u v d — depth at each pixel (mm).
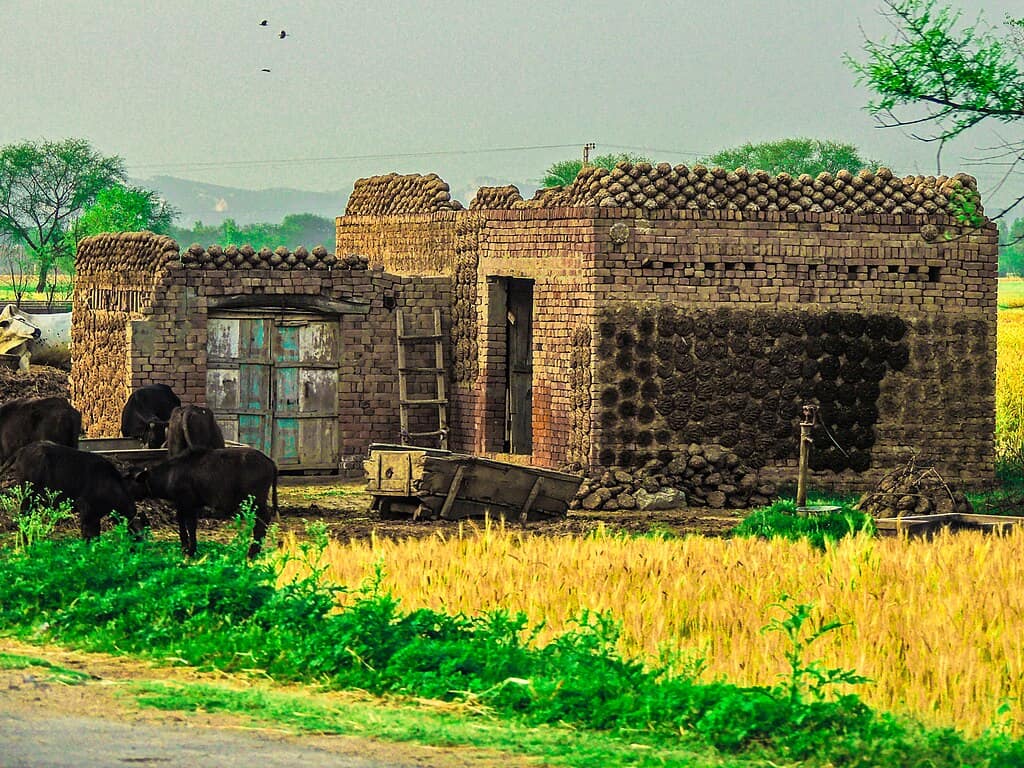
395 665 47750
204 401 120938
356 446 125750
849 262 114438
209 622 52969
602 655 47250
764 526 89250
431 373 127812
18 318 170500
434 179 137250
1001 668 48250
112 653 51562
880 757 39938
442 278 128000
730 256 112062
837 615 55531
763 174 113375
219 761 37156
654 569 65438
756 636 51812
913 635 51469
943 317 116312
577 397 110875
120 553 61219
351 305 125062
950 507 96875
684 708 43125
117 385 124938
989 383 117188
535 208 116500
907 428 115625
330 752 38719
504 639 50344
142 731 39969
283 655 49688
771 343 112750
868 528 84625
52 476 74750
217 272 120938
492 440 122562
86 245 135500
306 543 73375
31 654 50750
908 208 115625
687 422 111125
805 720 42188
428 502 95125
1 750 37219
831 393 113875
